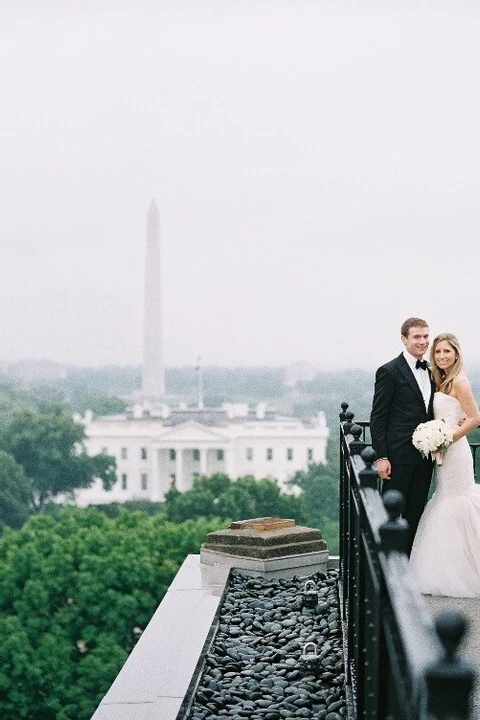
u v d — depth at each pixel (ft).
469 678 6.71
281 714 21.08
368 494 15.61
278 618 29.14
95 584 208.44
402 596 9.33
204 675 23.88
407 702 7.98
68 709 202.08
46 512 491.31
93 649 207.62
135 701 21.79
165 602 31.30
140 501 541.34
